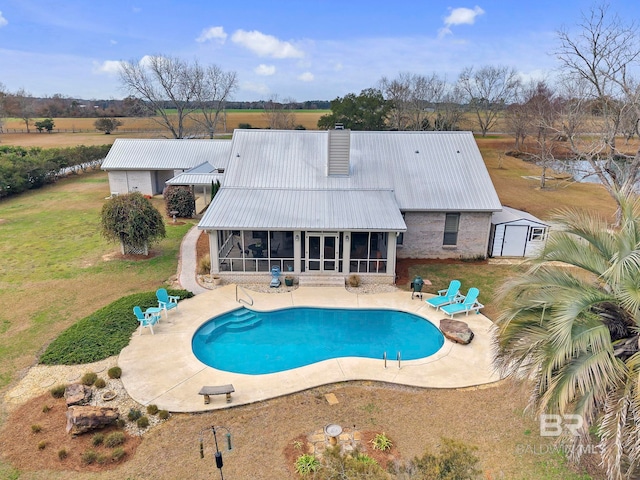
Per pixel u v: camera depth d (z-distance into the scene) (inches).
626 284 346.3
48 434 455.5
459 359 603.2
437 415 489.4
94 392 523.5
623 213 399.5
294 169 1053.8
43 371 569.9
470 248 994.1
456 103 3376.0
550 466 411.8
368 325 730.2
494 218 1019.9
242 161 1069.8
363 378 559.2
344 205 907.4
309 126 3767.2
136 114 3083.2
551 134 2172.7
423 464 339.0
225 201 915.4
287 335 694.5
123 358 599.8
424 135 1151.6
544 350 357.4
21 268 928.3
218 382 550.9
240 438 454.6
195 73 2728.8
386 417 486.6
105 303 770.2
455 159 1082.1
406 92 3376.0
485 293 816.3
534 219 1009.5
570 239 407.8
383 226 820.6
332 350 649.0
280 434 459.5
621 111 1179.9
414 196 981.2
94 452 428.5
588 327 348.5
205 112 2881.4
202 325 701.9
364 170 1050.1
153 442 448.5
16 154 1877.5
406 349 651.5
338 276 859.4
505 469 409.4
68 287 834.8
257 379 558.3
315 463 408.5
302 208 889.5
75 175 2108.8
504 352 412.2
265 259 849.5
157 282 861.8
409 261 988.6
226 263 863.1
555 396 341.7
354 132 1157.1
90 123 4306.1
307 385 543.8
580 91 1328.7
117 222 959.6
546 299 381.1
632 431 319.3
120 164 1621.6
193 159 1652.3
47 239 1128.2
